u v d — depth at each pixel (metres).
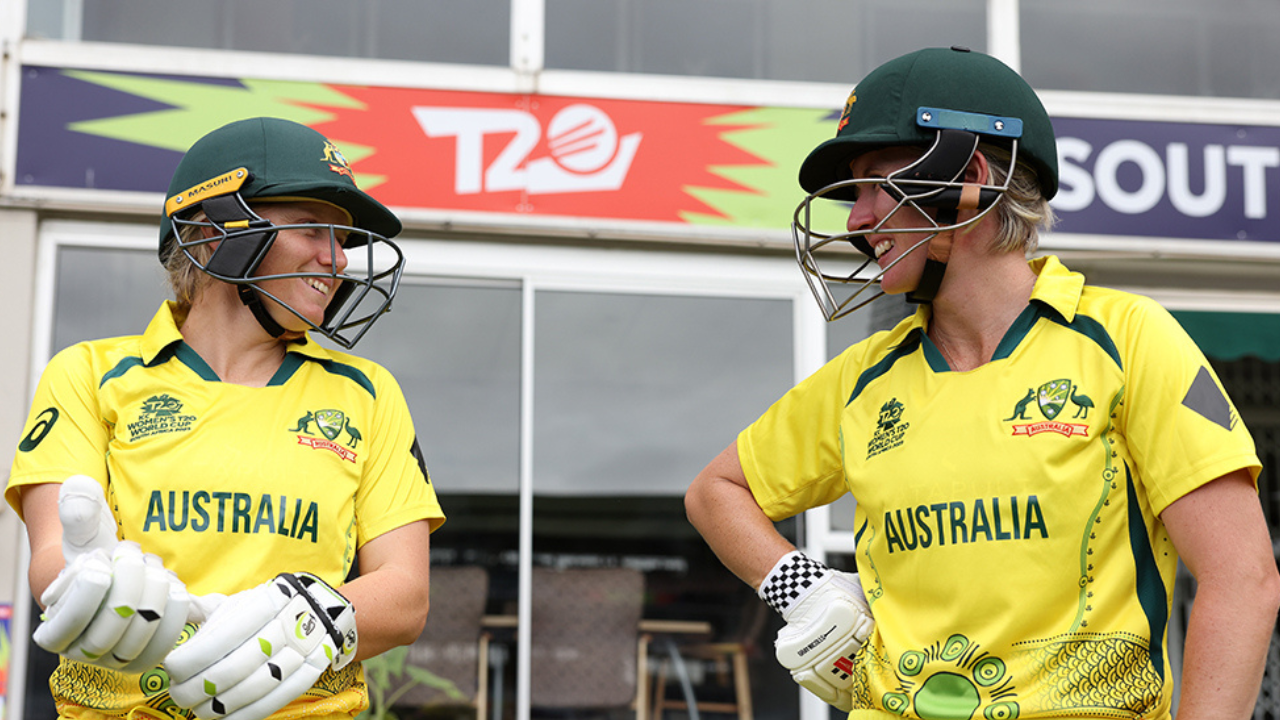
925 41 4.35
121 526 1.80
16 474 1.83
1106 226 4.26
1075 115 4.30
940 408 1.79
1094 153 4.29
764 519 2.13
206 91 3.95
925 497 1.75
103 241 3.84
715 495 2.18
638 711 3.78
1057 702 1.59
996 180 1.81
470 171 4.02
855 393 1.96
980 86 1.80
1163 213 4.28
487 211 4.00
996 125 1.78
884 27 4.34
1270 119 4.37
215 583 1.77
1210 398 1.62
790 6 4.31
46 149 3.83
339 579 1.87
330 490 1.88
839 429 2.01
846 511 3.94
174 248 1.99
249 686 1.60
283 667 1.62
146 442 1.83
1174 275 4.33
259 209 1.91
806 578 2.00
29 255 3.77
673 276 4.08
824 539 3.90
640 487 3.92
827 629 1.93
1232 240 4.29
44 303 3.77
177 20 3.99
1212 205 4.30
